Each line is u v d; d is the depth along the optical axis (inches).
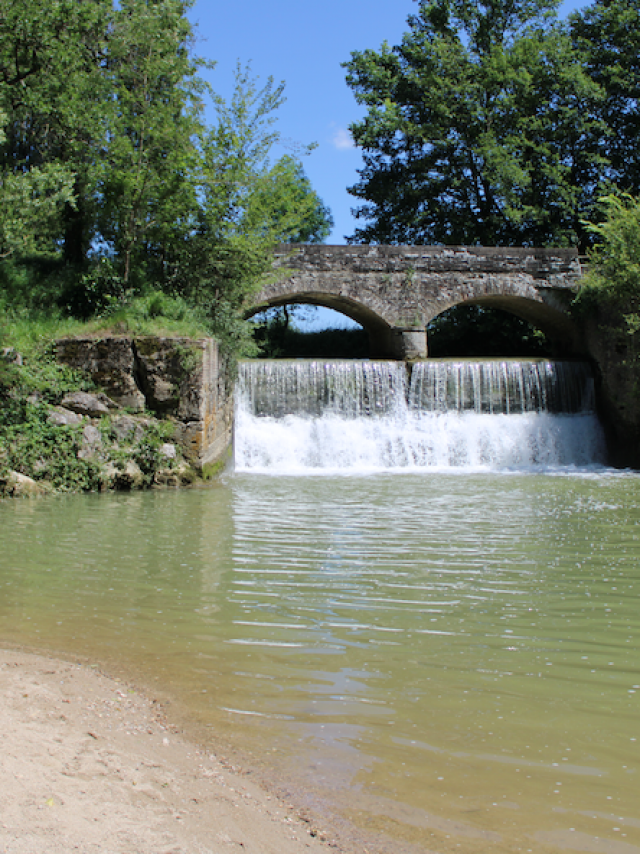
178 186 818.8
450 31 1368.1
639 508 502.9
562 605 266.8
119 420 629.0
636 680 197.8
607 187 1232.8
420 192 1305.4
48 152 928.3
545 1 1347.2
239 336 802.2
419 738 162.7
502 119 1285.7
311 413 855.1
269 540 384.8
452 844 123.6
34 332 673.0
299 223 885.2
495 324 1293.1
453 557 344.8
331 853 119.3
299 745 158.2
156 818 123.1
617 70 1246.9
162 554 348.8
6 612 252.7
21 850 107.2
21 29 813.2
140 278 827.4
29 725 156.5
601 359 949.8
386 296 983.0
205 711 174.2
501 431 884.0
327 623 244.5
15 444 578.6
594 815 133.7
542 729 168.1
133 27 841.5
